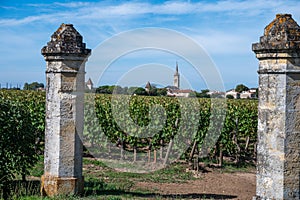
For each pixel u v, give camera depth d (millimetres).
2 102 8656
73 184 7879
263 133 6051
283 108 5824
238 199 9430
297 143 5848
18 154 8648
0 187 8320
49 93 7938
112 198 7906
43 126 15172
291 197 5848
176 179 11977
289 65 5777
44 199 7547
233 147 15508
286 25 5859
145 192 9602
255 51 6066
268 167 5977
